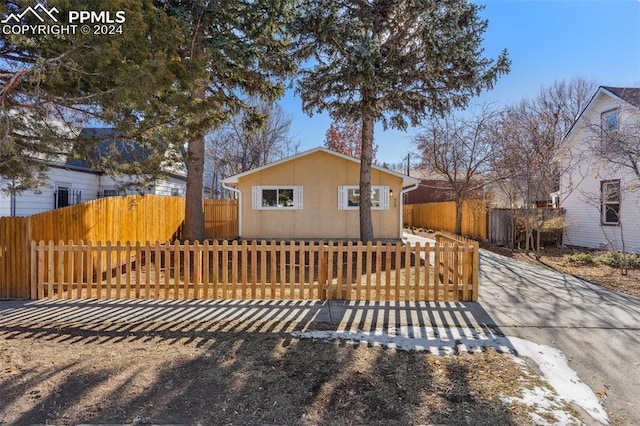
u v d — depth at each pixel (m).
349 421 2.62
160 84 4.24
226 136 25.55
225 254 5.81
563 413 2.76
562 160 12.48
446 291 5.82
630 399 2.99
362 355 3.75
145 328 4.46
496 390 3.08
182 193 19.17
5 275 5.71
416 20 9.27
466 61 9.34
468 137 15.81
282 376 3.27
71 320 4.73
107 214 7.90
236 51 8.55
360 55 8.76
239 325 4.61
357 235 13.62
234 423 2.58
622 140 8.67
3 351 3.71
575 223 13.41
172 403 2.81
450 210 18.31
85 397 2.86
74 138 4.90
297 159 13.68
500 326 4.70
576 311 5.35
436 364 3.57
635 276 8.00
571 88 24.59
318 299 5.84
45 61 3.73
